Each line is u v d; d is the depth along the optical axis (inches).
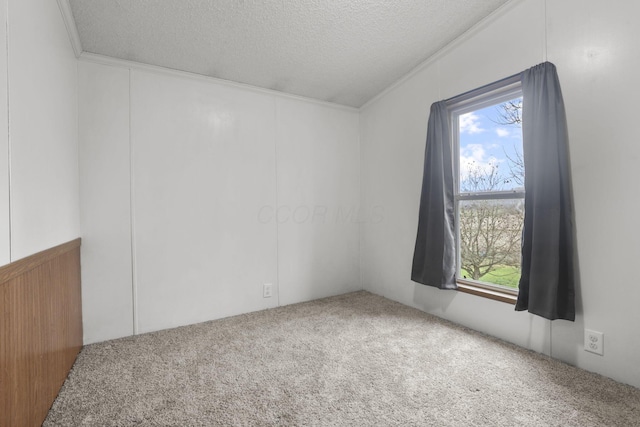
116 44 75.9
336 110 124.0
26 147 42.7
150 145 85.9
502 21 74.0
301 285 114.0
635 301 54.7
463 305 87.3
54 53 56.9
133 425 47.5
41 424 47.0
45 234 49.9
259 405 52.3
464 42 83.7
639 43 53.4
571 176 62.7
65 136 64.2
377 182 120.6
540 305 64.1
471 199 86.9
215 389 57.2
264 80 100.2
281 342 77.9
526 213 68.2
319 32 78.4
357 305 108.2
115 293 81.1
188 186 91.7
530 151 67.5
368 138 125.3
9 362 36.4
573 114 62.1
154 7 65.4
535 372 61.1
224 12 68.6
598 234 59.2
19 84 40.7
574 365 63.1
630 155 54.9
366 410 50.7
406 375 61.4
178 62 86.1
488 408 50.7
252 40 79.7
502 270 81.9
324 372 63.0
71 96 70.3
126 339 80.2
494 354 69.1
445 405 51.7
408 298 106.9
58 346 56.2
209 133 95.4
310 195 116.6
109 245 80.3
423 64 96.4
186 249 91.3
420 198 97.0
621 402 51.0
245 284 101.7
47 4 53.0
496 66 75.7
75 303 69.7
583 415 48.3
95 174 78.4
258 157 104.7
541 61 66.7
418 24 77.9
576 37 61.1
